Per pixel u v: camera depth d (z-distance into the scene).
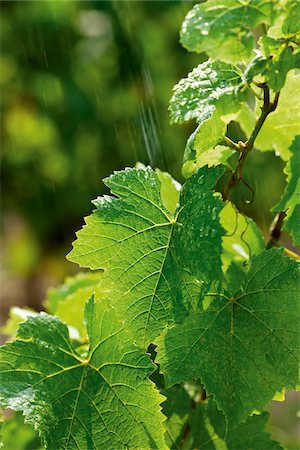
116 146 3.10
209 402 0.97
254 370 0.87
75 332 1.06
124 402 0.86
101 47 2.99
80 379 0.87
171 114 0.86
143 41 2.96
